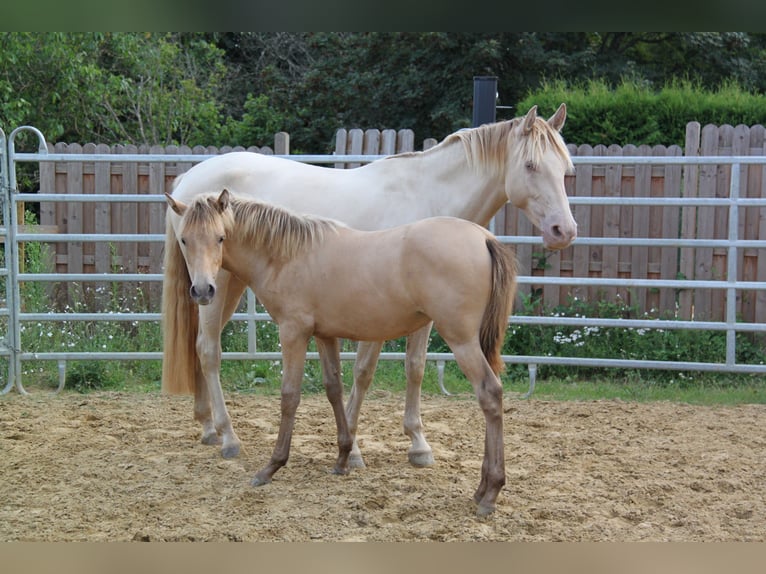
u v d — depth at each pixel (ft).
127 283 25.73
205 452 15.94
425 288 11.96
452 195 15.01
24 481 13.96
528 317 20.95
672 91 26.53
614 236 24.09
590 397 21.03
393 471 14.58
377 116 48.85
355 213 15.06
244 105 50.85
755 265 23.50
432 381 22.11
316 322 13.16
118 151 25.18
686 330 23.30
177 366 16.14
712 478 14.05
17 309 21.04
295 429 17.66
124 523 11.93
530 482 13.91
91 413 19.04
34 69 36.78
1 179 20.86
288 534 11.41
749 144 23.08
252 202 13.33
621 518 12.19
